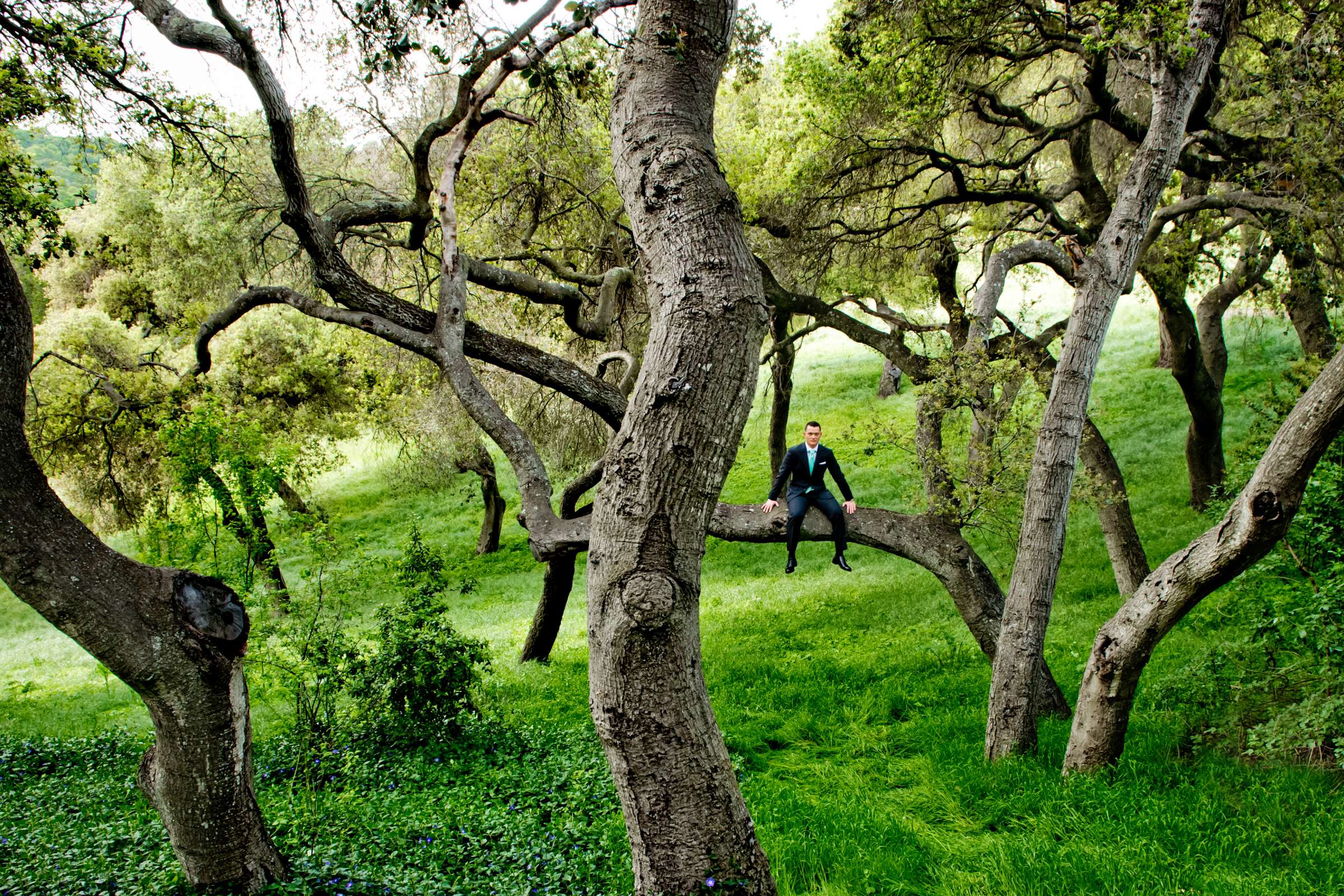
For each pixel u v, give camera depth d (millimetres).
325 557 8047
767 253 15641
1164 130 7477
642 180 3793
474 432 21453
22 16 7977
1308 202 11500
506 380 19047
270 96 7234
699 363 3555
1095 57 11539
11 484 4211
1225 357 17484
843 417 29922
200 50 7457
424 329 8883
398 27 5883
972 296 19844
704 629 14406
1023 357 11414
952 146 16609
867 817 6512
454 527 26984
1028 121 13617
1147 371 27078
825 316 13281
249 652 7355
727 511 9672
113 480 16781
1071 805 6348
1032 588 7457
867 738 8750
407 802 7020
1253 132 13047
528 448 8617
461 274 8820
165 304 20531
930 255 15734
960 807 6797
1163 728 7473
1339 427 5387
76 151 9445
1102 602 13016
